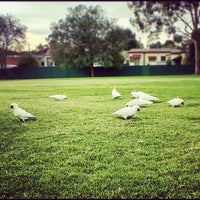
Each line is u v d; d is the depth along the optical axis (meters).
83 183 4.21
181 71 53.88
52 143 6.22
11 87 25.89
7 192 4.02
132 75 54.09
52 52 53.03
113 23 51.56
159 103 11.99
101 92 18.14
